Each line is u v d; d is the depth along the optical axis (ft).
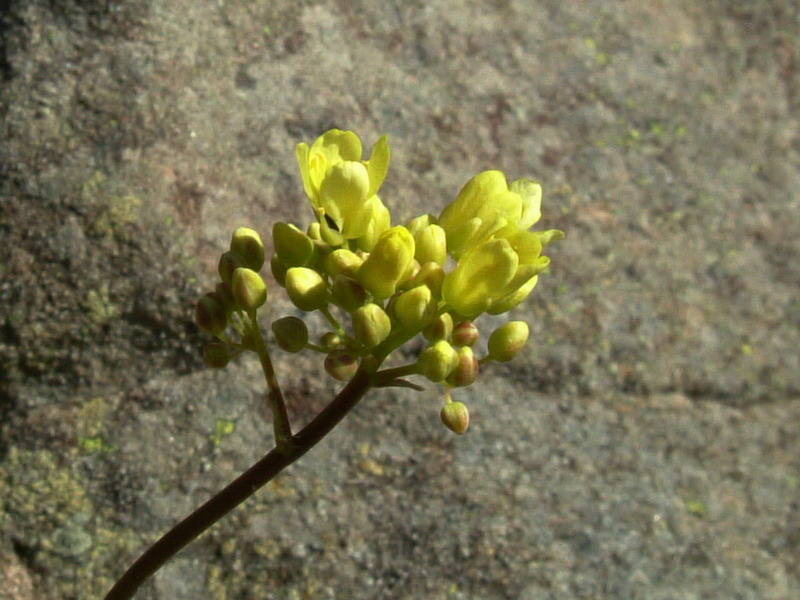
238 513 0.37
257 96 0.41
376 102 0.44
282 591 0.37
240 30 0.42
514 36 0.49
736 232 0.51
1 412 0.36
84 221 0.37
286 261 0.23
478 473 0.41
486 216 0.24
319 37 0.44
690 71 0.54
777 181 0.54
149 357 0.37
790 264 0.52
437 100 0.46
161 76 0.40
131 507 0.36
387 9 0.46
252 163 0.40
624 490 0.43
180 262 0.38
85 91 0.39
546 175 0.47
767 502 0.46
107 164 0.38
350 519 0.38
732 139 0.53
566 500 0.41
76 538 0.35
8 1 0.39
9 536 0.35
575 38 0.51
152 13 0.40
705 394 0.47
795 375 0.50
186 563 0.36
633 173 0.49
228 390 0.38
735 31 0.57
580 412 0.44
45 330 0.36
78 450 0.36
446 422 0.24
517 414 0.42
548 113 0.48
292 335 0.23
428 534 0.39
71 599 0.35
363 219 0.23
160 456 0.37
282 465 0.23
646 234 0.48
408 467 0.40
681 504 0.44
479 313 0.23
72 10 0.39
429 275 0.23
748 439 0.47
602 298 0.46
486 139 0.46
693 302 0.48
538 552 0.40
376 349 0.23
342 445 0.39
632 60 0.52
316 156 0.24
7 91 0.38
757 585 0.43
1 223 0.37
